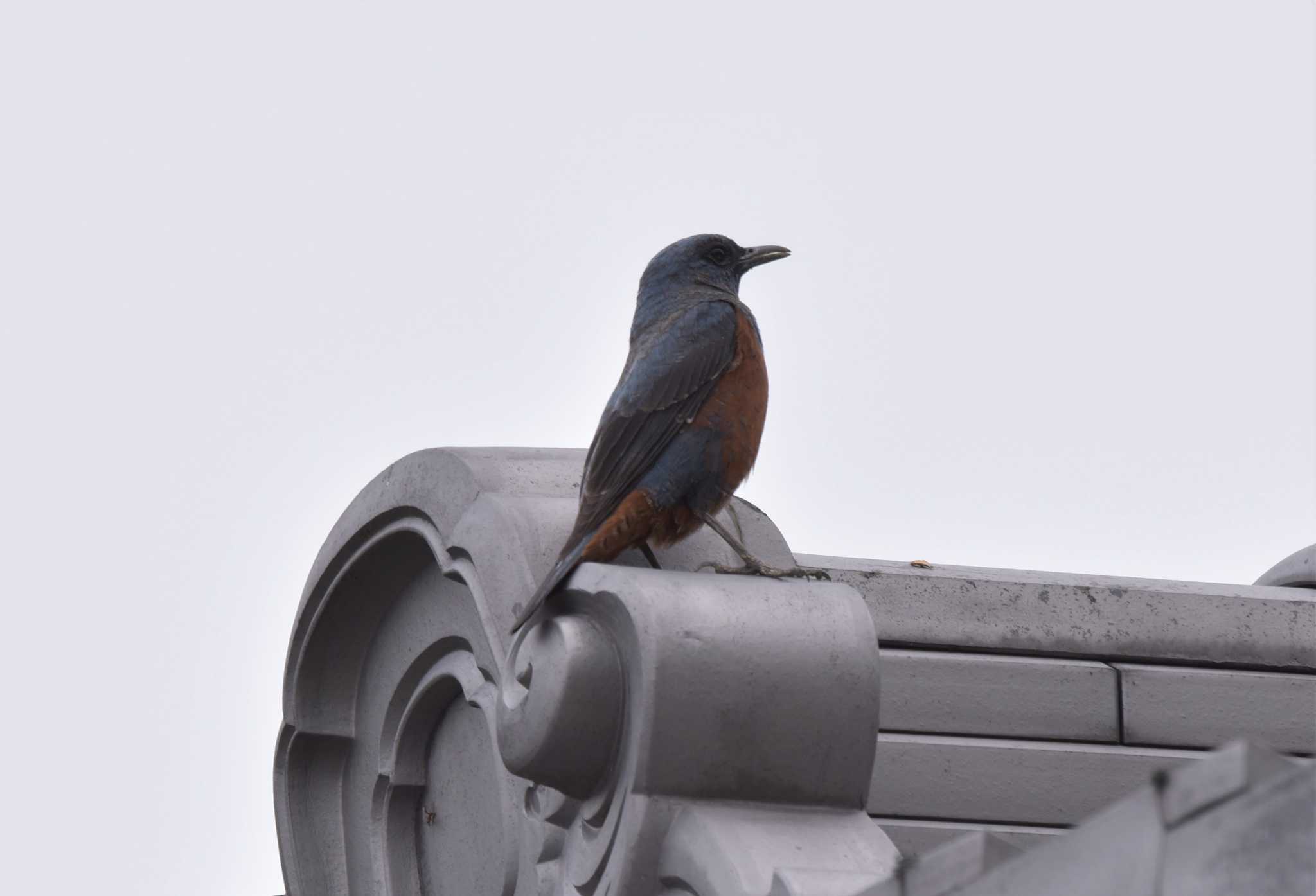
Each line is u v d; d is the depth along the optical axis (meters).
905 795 13.59
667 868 9.37
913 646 14.28
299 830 14.62
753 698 9.49
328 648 14.42
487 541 11.66
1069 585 14.70
